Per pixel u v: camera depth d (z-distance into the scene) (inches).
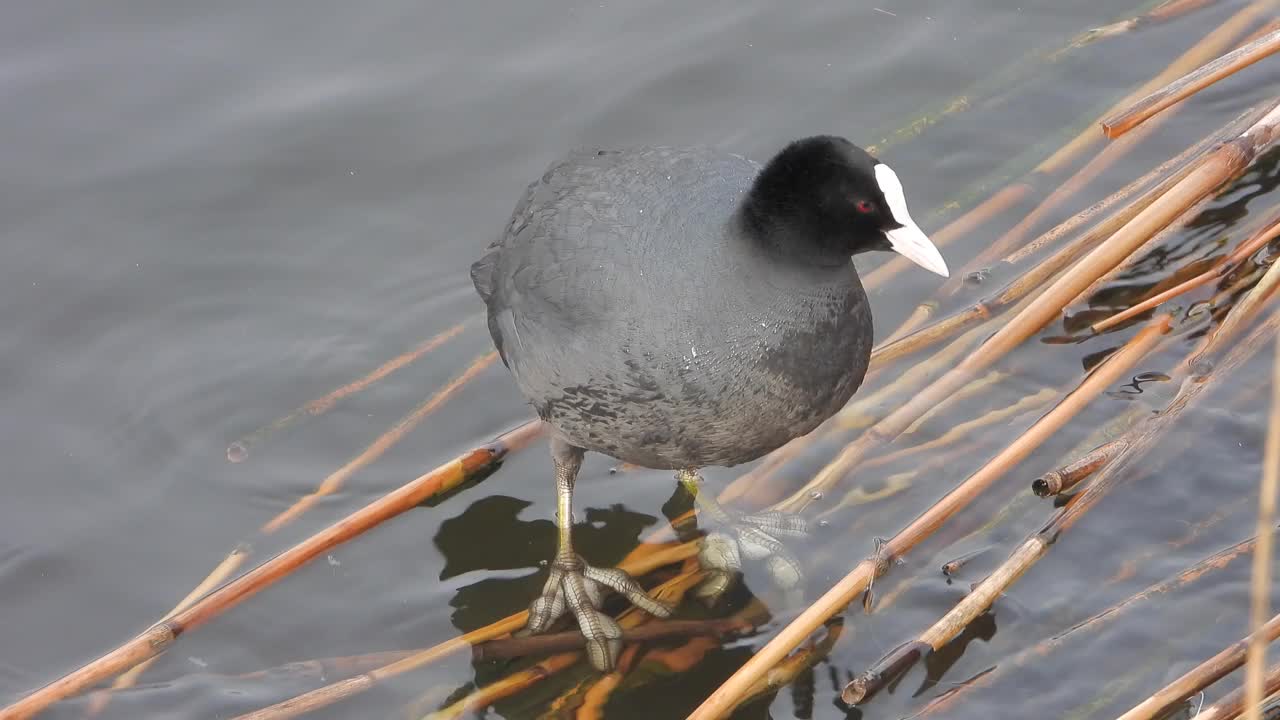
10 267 515.2
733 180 375.9
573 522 438.0
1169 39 580.7
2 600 421.1
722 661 387.9
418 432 466.6
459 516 440.8
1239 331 437.1
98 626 413.4
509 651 391.9
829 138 355.3
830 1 600.7
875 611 386.3
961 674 363.3
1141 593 373.4
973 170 540.1
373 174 548.4
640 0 601.3
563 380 379.6
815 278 361.7
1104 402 434.6
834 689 369.1
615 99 569.9
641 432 378.6
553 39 593.9
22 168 543.2
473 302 509.4
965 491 399.9
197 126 560.4
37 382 486.0
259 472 458.3
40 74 574.9
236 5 600.7
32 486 453.1
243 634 406.0
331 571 424.5
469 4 600.4
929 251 348.8
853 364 374.9
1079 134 544.4
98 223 530.0
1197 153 512.1
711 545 422.0
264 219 535.5
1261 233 467.2
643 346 361.4
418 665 390.9
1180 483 403.5
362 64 584.7
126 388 484.4
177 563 430.9
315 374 488.4
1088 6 597.6
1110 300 479.2
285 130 559.8
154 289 514.0
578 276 370.9
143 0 600.7
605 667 387.2
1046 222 514.0
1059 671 359.3
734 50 585.6
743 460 397.1
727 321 358.0
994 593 372.2
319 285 516.7
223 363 492.1
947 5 600.4
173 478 457.4
